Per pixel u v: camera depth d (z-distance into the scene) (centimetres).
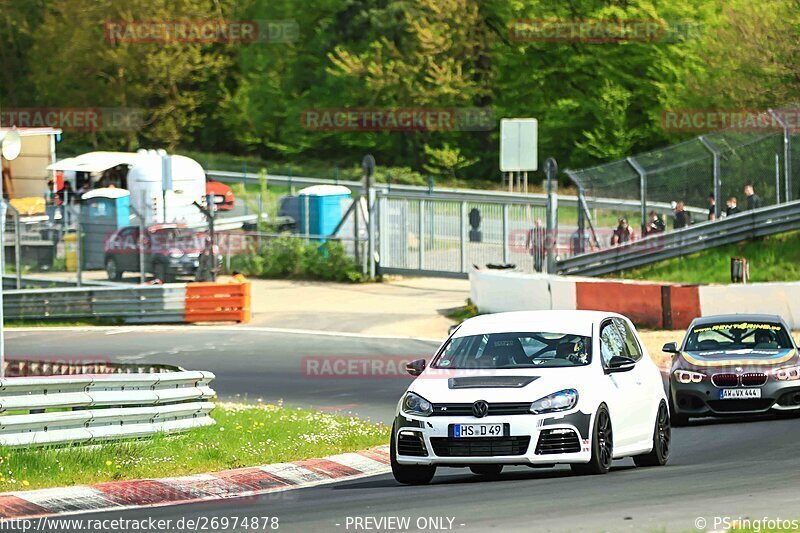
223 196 15812
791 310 8944
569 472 4134
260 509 3459
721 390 5691
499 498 3453
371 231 13012
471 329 4169
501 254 12175
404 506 3375
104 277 12400
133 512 3481
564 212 14738
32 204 13500
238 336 9906
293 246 13338
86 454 4125
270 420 5538
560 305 9838
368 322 10481
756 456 4475
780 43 15750
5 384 4119
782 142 11312
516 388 3788
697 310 9169
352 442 4912
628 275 11288
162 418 4775
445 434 3753
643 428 4191
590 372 3925
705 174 11519
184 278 12369
